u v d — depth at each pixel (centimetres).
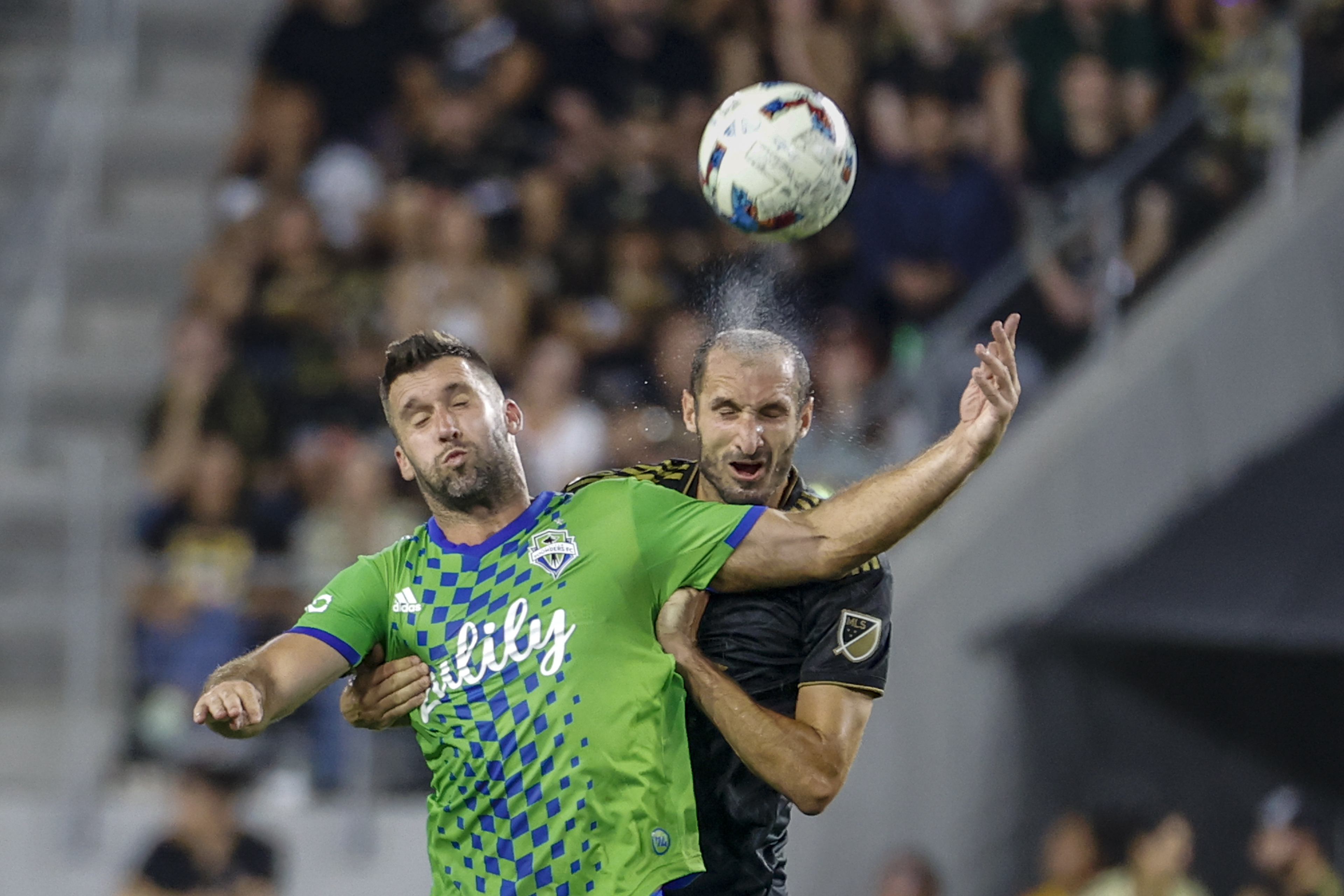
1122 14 4381
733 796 1636
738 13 4522
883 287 3922
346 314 3953
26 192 4409
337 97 4384
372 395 3819
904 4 4384
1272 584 3077
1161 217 3956
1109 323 3809
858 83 4394
